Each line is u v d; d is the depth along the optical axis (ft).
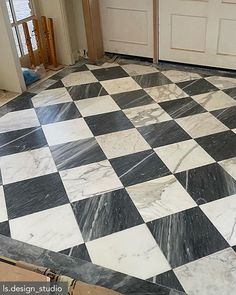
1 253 5.75
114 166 7.49
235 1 9.86
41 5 11.41
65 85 10.91
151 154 7.75
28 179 7.30
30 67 11.80
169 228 6.02
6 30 9.59
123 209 6.45
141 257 5.57
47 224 6.25
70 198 6.76
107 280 5.26
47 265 5.52
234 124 8.56
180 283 5.16
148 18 11.34
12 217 6.44
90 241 5.89
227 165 7.30
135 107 9.52
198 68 11.41
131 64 12.00
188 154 7.68
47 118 9.32
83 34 12.17
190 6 10.53
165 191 6.77
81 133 8.62
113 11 11.75
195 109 9.25
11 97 10.44
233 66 10.94
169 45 11.55
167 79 10.85
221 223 6.05
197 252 5.59
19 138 8.60
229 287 5.06
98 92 10.39
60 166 7.60
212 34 10.69
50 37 11.57
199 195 6.63
